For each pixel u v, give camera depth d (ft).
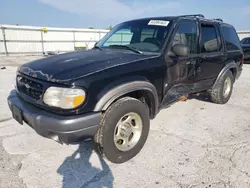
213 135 10.44
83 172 7.52
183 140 9.89
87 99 6.70
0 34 66.28
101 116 7.09
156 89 9.07
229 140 9.94
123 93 7.40
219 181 7.09
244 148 9.21
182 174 7.45
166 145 9.41
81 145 9.30
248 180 7.14
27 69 8.06
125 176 7.34
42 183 6.89
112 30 12.78
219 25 13.89
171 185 6.90
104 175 7.38
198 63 11.65
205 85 13.20
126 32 11.48
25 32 71.26
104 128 7.26
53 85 6.70
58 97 6.56
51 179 7.09
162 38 9.91
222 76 14.14
